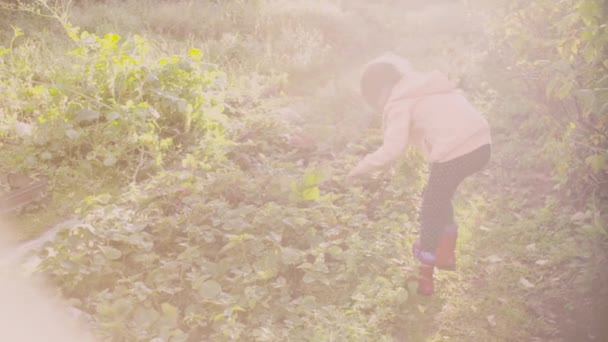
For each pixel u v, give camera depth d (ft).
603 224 15.39
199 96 21.22
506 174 19.44
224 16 38.32
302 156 20.44
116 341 11.75
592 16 12.90
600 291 13.78
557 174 18.16
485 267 14.99
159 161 18.83
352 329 12.03
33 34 31.48
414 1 49.29
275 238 14.23
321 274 13.76
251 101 25.08
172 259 14.37
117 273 13.75
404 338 12.75
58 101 19.80
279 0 40.55
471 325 13.14
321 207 16.31
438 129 12.98
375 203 17.51
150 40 31.27
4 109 21.17
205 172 18.03
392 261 14.37
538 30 19.27
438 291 14.16
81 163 18.33
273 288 13.53
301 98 26.63
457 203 17.92
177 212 16.01
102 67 20.72
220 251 14.17
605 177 16.75
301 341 11.98
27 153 18.48
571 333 12.90
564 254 14.96
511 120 22.70
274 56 31.55
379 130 21.75
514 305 13.67
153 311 12.21
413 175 18.06
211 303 12.82
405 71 13.78
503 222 16.81
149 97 20.93
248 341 12.17
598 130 15.60
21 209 16.88
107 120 19.92
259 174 18.33
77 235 13.88
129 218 15.11
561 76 14.85
